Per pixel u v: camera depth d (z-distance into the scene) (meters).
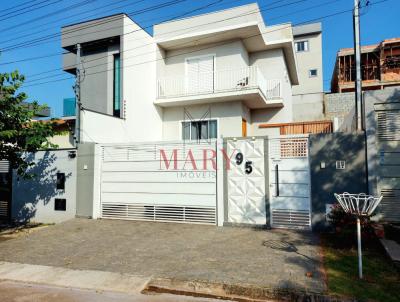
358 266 5.15
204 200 8.75
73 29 13.06
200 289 4.70
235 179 8.46
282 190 8.02
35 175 9.41
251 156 8.34
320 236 7.20
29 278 5.30
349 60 26.14
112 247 6.74
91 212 9.64
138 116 12.44
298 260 5.59
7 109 8.01
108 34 12.25
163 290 4.77
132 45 12.30
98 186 9.78
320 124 12.36
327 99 22.95
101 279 5.11
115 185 9.68
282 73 14.12
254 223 8.21
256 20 12.16
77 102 9.94
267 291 4.40
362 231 6.23
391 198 7.16
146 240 7.20
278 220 8.02
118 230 8.20
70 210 9.88
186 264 5.55
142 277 5.07
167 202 9.12
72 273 5.39
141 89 12.71
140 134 12.53
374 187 7.20
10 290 4.85
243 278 4.82
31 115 8.40
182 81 13.42
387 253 5.60
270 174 8.14
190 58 13.99
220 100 12.84
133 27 12.41
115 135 11.19
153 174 9.32
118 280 5.04
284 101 14.44
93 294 4.64
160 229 8.21
